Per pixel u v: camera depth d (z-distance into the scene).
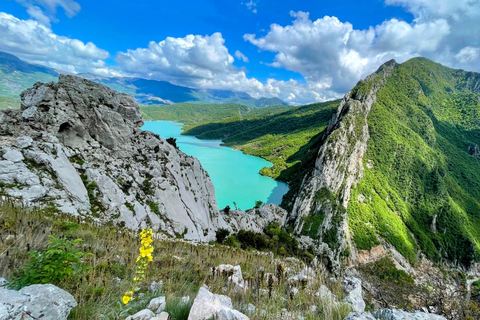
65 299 4.57
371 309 14.58
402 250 113.50
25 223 10.31
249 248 43.06
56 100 26.08
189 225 32.22
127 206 25.95
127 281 7.91
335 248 103.62
